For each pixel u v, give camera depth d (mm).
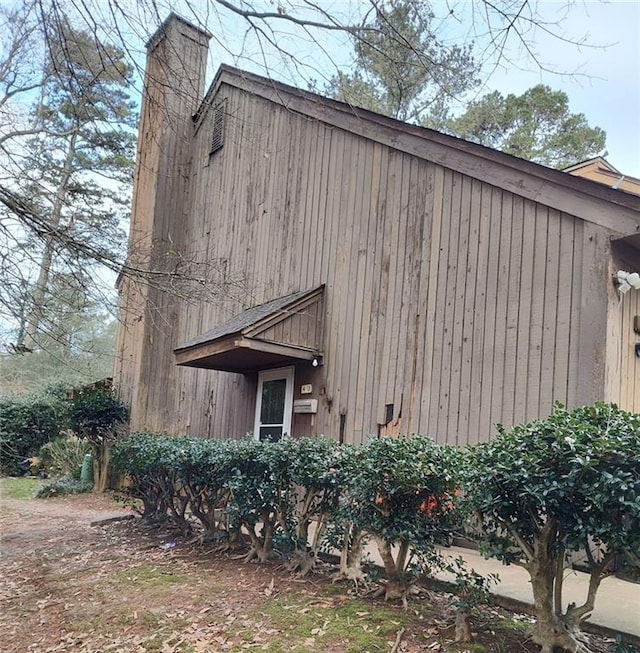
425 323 6051
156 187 10719
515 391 5098
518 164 5344
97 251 4164
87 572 5145
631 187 7973
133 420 10227
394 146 6742
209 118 10117
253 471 4941
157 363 10516
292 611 3727
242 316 8156
